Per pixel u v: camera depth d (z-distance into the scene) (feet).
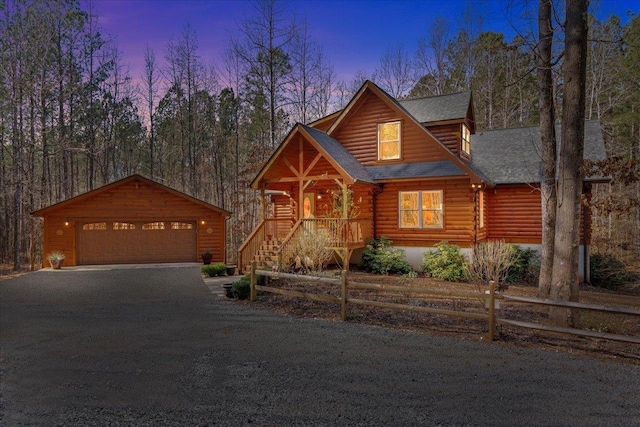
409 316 27.63
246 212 98.37
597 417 13.92
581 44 24.16
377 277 46.11
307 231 46.52
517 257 46.09
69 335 25.27
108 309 32.55
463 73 109.60
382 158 54.65
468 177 45.62
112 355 21.29
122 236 63.41
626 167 38.22
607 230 67.77
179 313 30.66
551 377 17.29
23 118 83.41
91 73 100.68
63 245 60.70
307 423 13.73
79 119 97.91
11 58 77.25
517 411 14.37
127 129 117.60
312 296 29.14
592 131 53.83
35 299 36.99
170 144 124.57
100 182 121.29
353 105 55.88
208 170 118.62
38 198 82.07
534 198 51.52
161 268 57.62
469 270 42.57
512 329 24.35
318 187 57.11
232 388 16.75
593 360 19.29
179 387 16.98
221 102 114.21
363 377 17.60
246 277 37.73
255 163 88.94
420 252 51.31
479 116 102.22
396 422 13.71
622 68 84.53
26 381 17.97
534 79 95.76
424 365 18.85
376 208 54.39
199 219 65.87
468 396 15.58
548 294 33.63
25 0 78.02
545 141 34.32
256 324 26.84
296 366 19.08
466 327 24.95
